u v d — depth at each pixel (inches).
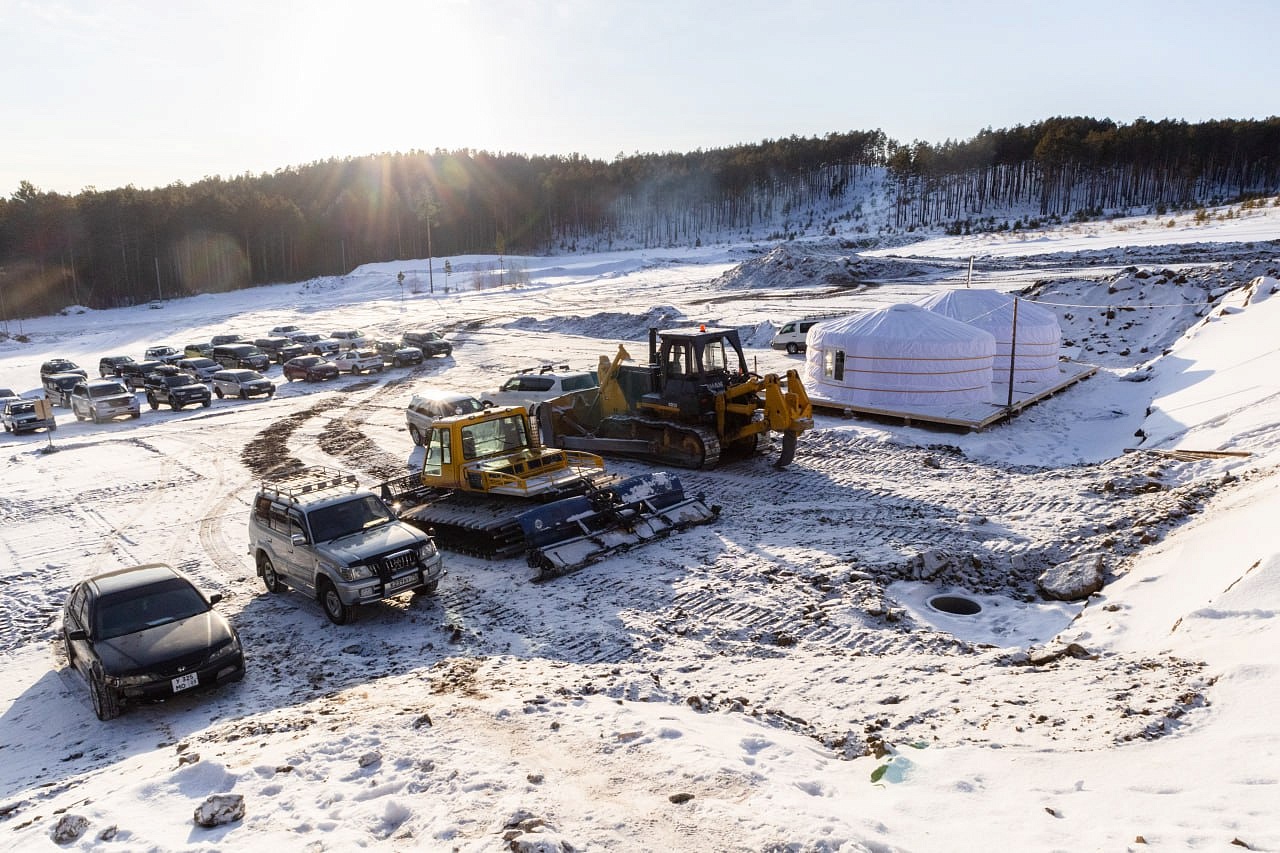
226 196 4835.1
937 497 594.6
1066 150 4500.5
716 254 3976.4
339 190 6432.1
